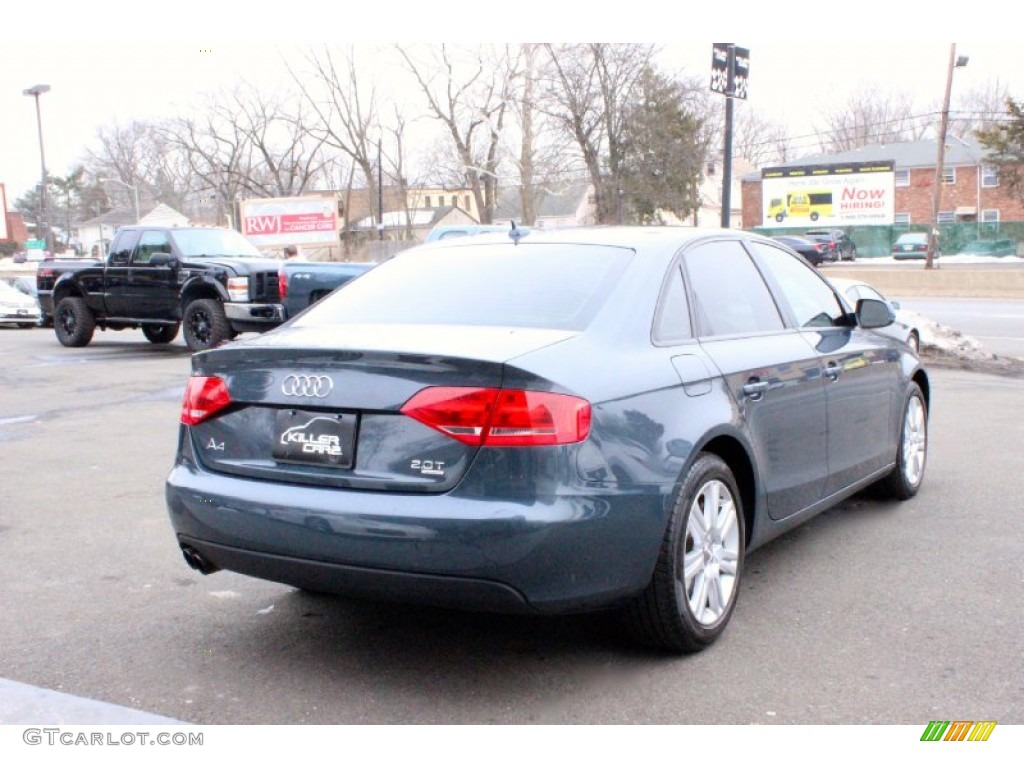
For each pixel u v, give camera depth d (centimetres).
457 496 352
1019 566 522
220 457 406
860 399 564
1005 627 441
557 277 436
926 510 633
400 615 466
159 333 1841
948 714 362
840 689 383
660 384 400
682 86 4731
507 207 5503
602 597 370
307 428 381
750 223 7369
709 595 420
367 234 5559
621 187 4531
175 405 1076
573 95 4350
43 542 582
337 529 361
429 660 415
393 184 5634
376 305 449
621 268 436
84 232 9606
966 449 809
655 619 396
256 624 456
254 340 417
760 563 535
